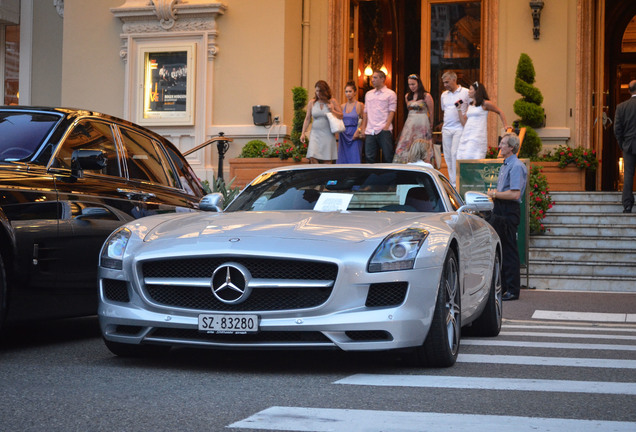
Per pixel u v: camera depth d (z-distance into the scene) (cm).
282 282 518
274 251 518
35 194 636
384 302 523
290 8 1784
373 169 700
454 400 448
